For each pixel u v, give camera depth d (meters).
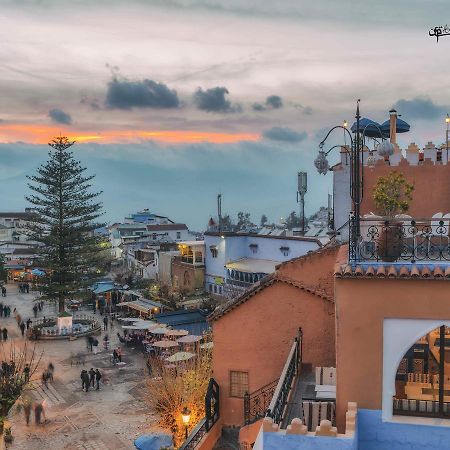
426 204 16.83
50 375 31.92
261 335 16.75
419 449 8.63
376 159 16.92
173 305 46.06
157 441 19.89
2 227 95.75
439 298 8.51
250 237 48.94
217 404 17.00
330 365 16.06
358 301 8.78
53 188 49.91
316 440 8.12
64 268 48.34
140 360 36.03
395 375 8.80
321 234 47.41
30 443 23.53
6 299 60.97
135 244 71.81
